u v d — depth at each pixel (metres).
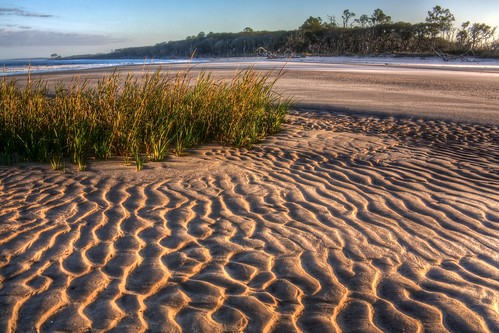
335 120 10.27
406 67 38.62
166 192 5.19
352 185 5.56
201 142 7.71
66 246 3.79
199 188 5.34
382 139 8.26
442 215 4.57
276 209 4.71
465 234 4.11
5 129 6.83
